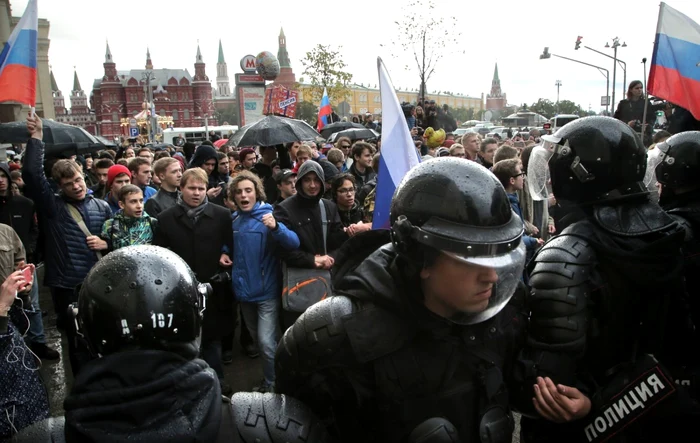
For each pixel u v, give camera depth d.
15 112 13.84
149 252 1.07
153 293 0.98
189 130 29.80
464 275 1.03
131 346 0.97
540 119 40.50
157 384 0.91
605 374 1.40
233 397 1.17
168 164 4.25
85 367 0.94
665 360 1.59
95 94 102.06
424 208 1.04
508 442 1.17
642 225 1.35
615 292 1.34
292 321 3.36
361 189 4.61
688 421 1.40
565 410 1.25
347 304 1.18
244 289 3.48
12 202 4.41
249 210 3.52
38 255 4.70
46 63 27.52
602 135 1.42
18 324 2.49
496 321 1.22
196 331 1.05
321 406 1.22
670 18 3.24
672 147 1.80
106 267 1.03
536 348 1.30
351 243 1.34
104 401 0.89
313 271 3.40
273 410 1.13
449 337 1.14
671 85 3.24
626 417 1.30
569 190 1.50
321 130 11.96
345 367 1.14
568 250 1.34
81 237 3.86
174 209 3.51
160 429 0.89
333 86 24.98
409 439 1.10
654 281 1.31
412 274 1.09
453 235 1.00
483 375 1.16
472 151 5.89
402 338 1.11
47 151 6.53
